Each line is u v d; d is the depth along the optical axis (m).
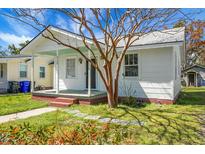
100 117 5.49
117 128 4.16
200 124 4.66
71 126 4.55
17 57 14.70
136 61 8.52
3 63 14.50
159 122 4.86
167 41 7.22
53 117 5.62
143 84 8.31
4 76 14.51
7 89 14.19
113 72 8.96
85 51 10.06
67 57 11.38
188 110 6.40
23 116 5.88
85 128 3.33
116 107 6.84
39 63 17.08
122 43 8.77
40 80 17.12
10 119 5.47
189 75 23.72
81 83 10.84
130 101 7.75
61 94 8.50
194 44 25.77
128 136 3.62
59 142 2.93
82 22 5.56
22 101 9.11
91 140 3.06
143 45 7.57
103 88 9.73
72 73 11.21
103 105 7.30
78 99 7.93
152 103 7.94
